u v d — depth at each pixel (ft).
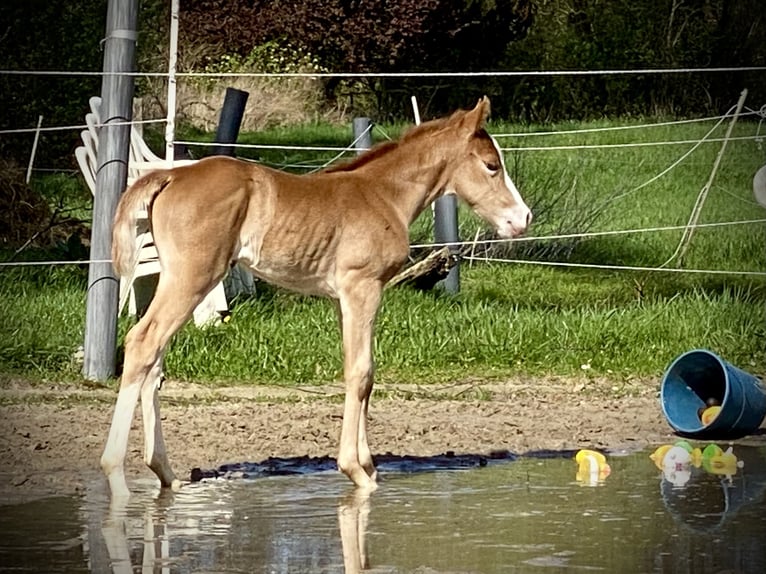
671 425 30.73
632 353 38.63
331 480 25.70
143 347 24.75
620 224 58.49
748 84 87.76
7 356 35.24
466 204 28.19
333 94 85.61
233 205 25.25
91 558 19.80
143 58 78.07
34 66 74.74
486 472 26.63
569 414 32.35
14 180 50.65
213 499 23.94
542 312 42.04
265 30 83.71
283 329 37.96
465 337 38.55
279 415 31.17
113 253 25.17
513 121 86.79
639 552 20.35
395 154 27.17
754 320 41.34
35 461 26.61
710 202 64.13
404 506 23.50
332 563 19.65
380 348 37.50
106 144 33.78
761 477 26.32
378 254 26.40
